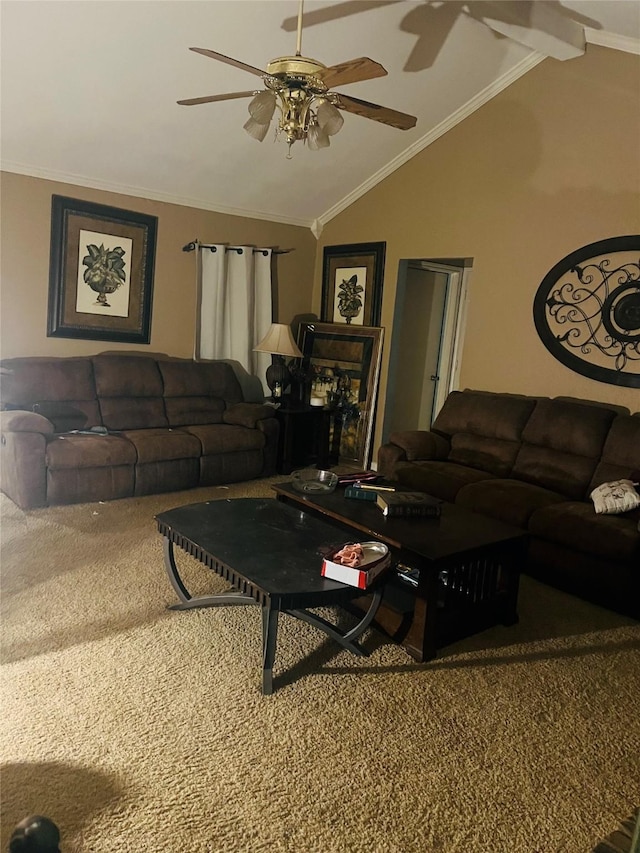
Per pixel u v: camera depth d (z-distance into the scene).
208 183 5.41
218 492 4.84
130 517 4.13
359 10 3.76
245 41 3.86
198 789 1.86
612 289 4.24
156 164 5.01
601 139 4.27
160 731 2.09
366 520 2.97
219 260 5.73
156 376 5.24
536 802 1.91
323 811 1.81
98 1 3.39
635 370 4.14
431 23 4.03
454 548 2.65
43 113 4.20
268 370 5.80
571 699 2.45
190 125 4.60
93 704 2.21
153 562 3.42
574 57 4.32
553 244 4.59
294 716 2.23
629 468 3.88
